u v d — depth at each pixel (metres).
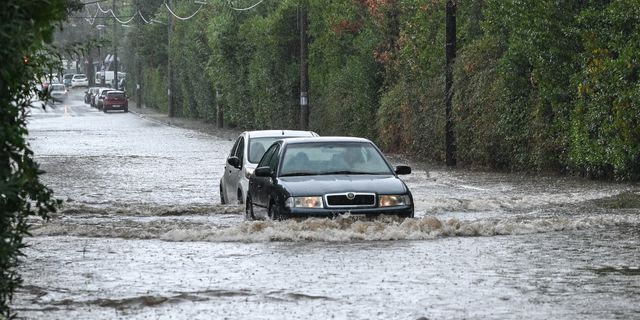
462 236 43.31
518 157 88.00
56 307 28.53
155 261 37.03
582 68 77.62
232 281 32.41
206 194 72.38
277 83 166.88
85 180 84.00
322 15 148.12
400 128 117.62
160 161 107.12
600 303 28.30
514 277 32.59
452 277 32.69
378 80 128.88
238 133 175.25
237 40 187.75
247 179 58.56
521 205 58.12
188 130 186.38
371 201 45.03
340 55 140.38
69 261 37.34
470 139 96.06
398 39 120.50
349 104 134.12
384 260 36.28
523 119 87.06
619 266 34.75
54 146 135.00
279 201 45.62
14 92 20.98
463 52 97.19
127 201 66.62
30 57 21.72
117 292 30.84
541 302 28.50
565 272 33.59
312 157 48.22
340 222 44.03
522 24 81.88
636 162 73.56
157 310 27.98
